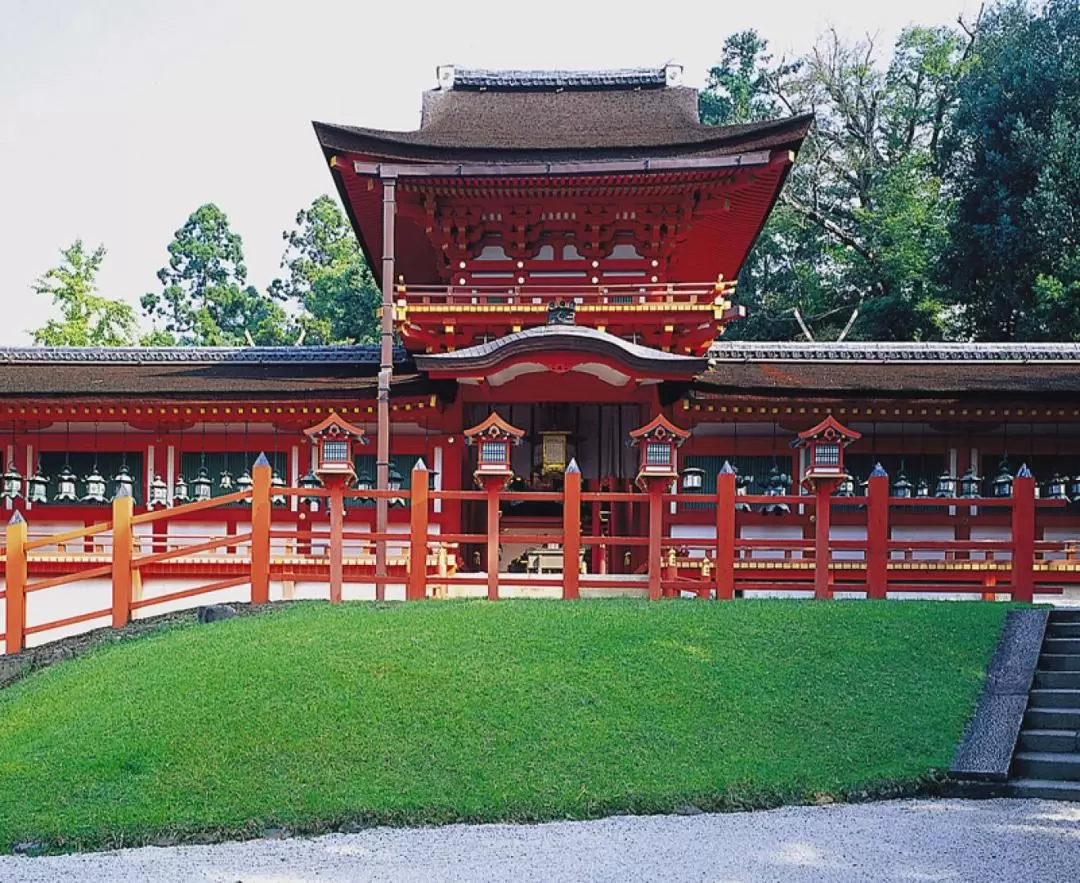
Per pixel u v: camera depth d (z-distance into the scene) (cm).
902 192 5534
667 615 1717
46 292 6250
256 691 1441
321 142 2670
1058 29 5188
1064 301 4706
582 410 2966
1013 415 2677
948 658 1541
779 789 1238
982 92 5322
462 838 1142
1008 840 1102
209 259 8225
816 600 1852
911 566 2398
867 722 1370
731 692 1440
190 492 2856
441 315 2728
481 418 2981
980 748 1310
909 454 2786
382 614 1750
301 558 2347
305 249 7788
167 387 2784
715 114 6562
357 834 1167
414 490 1942
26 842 1159
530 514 3020
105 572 1964
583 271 2878
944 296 5478
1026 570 1906
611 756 1296
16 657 1877
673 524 2772
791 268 6141
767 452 2783
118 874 1063
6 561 1947
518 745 1317
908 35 6234
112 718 1404
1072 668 1505
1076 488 2670
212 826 1173
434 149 2711
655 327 2747
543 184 2669
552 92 3356
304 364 3123
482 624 1669
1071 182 4872
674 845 1104
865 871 1024
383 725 1355
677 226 2827
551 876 1030
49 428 2883
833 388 2688
